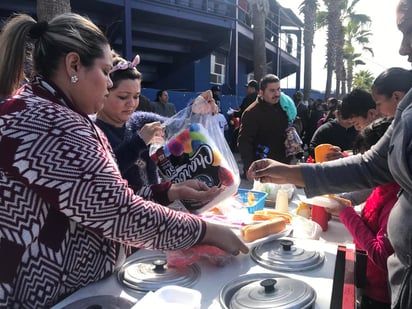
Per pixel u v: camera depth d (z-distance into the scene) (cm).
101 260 98
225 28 1133
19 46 95
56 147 82
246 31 1277
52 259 89
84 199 83
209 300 89
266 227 121
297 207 180
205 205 121
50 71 95
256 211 155
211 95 138
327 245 120
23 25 95
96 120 169
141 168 164
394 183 131
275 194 193
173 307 76
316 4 1736
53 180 82
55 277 89
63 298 93
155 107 683
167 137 141
